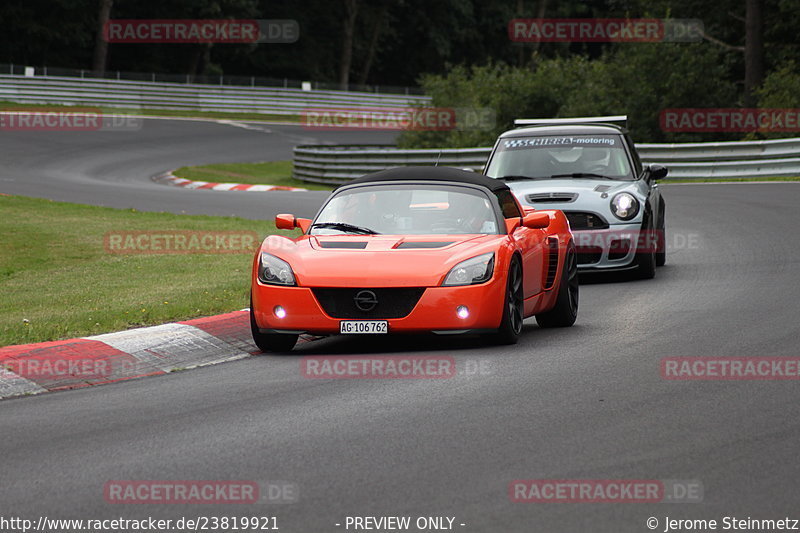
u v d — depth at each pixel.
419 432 22.66
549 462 20.22
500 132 135.50
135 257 55.97
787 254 53.78
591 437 21.97
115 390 28.27
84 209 78.12
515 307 33.88
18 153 141.25
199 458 21.09
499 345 33.44
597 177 50.91
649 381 27.28
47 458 21.42
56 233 64.50
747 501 17.86
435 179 36.78
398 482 19.14
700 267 51.50
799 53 156.00
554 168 51.72
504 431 22.56
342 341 35.56
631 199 47.88
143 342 32.69
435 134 139.62
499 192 37.03
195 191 100.25
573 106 129.75
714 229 65.06
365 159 116.50
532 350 32.31
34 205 79.06
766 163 98.06
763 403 24.62
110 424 24.27
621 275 50.72
